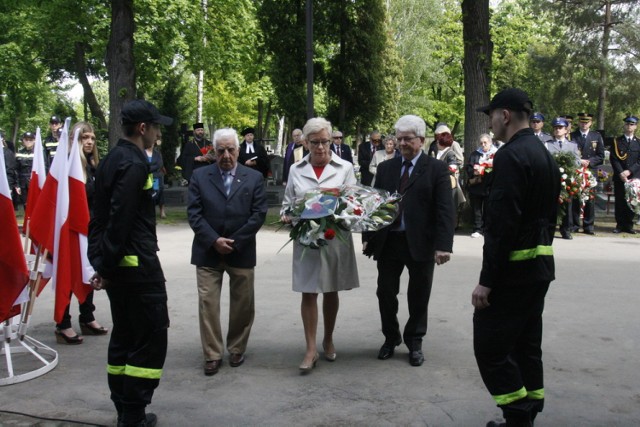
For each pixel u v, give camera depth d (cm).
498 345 350
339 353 543
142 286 379
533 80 4191
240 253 503
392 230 509
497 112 358
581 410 416
